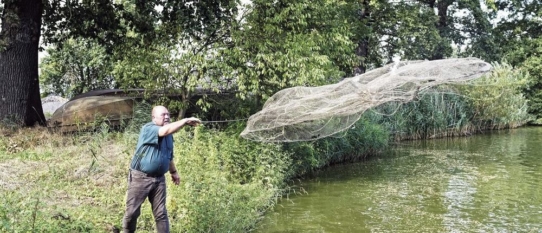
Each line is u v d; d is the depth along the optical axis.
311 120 10.88
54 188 8.12
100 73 27.17
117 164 9.77
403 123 23.11
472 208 10.34
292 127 11.36
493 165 15.95
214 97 14.38
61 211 6.72
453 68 9.58
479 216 9.70
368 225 9.05
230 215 7.80
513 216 9.70
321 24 15.87
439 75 9.46
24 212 5.93
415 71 9.56
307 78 12.71
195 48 13.22
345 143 16.09
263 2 13.06
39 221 5.87
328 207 10.35
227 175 10.34
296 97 11.06
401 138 23.88
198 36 13.31
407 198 11.23
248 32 12.98
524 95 33.50
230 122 13.41
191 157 9.12
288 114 10.48
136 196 5.72
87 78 28.02
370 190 12.07
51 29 16.11
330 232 8.59
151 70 13.30
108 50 15.38
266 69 12.94
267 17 13.01
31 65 13.88
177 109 14.37
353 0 21.84
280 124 10.67
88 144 11.07
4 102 13.43
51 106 26.08
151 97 14.29
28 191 7.40
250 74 12.73
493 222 9.27
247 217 8.39
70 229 6.11
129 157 9.84
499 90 27.62
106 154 10.49
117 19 15.33
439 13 33.91
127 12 14.91
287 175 12.72
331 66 16.09
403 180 13.38
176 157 8.97
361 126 17.11
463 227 8.95
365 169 15.14
